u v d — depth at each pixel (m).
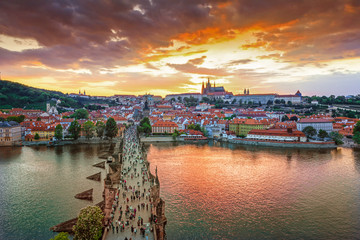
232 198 106.94
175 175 139.75
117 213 73.00
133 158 148.25
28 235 76.75
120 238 60.09
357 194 112.75
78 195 104.75
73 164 159.38
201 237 76.81
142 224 66.38
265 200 105.44
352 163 170.62
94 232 60.78
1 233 77.75
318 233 80.50
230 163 170.38
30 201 100.81
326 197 109.19
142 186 95.81
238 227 82.94
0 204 98.00
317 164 167.88
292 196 110.06
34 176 133.50
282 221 87.69
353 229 83.12
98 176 128.75
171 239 75.38
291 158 187.88
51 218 87.00
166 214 90.94
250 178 135.38
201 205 99.25
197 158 186.50
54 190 112.88
